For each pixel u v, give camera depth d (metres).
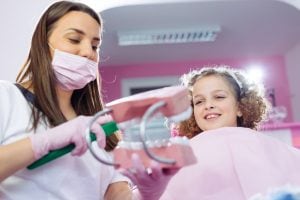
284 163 0.97
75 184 0.87
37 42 0.92
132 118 0.63
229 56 3.26
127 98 0.65
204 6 2.30
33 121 0.86
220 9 2.38
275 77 3.31
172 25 2.58
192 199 0.94
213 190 0.94
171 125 1.18
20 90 0.90
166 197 0.96
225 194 0.93
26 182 0.83
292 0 1.90
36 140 0.71
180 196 0.96
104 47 2.85
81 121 0.72
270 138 1.05
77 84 0.92
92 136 0.69
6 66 1.56
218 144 1.02
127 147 0.64
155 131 0.95
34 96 0.90
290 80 3.29
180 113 0.61
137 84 3.25
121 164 0.64
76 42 0.91
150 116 0.59
